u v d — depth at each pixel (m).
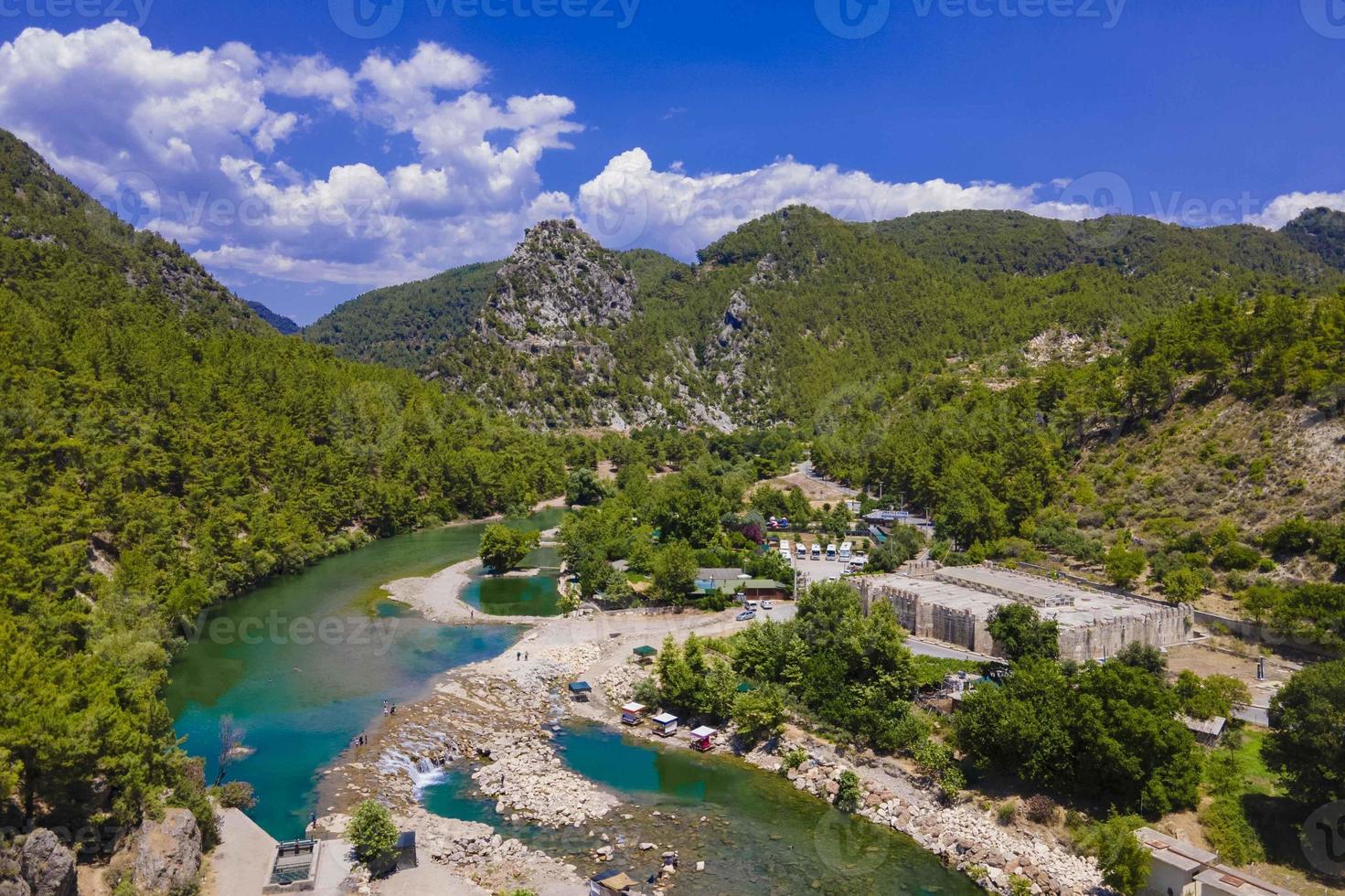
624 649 128.25
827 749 94.00
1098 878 70.75
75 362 172.62
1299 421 157.25
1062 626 112.19
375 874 68.06
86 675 71.50
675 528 193.12
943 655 116.19
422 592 165.12
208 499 167.12
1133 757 76.00
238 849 70.06
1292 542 134.12
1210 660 114.31
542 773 89.75
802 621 111.25
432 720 101.31
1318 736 68.56
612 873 70.06
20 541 105.00
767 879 71.25
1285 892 62.69
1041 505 187.12
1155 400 189.75
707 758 95.38
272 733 97.50
